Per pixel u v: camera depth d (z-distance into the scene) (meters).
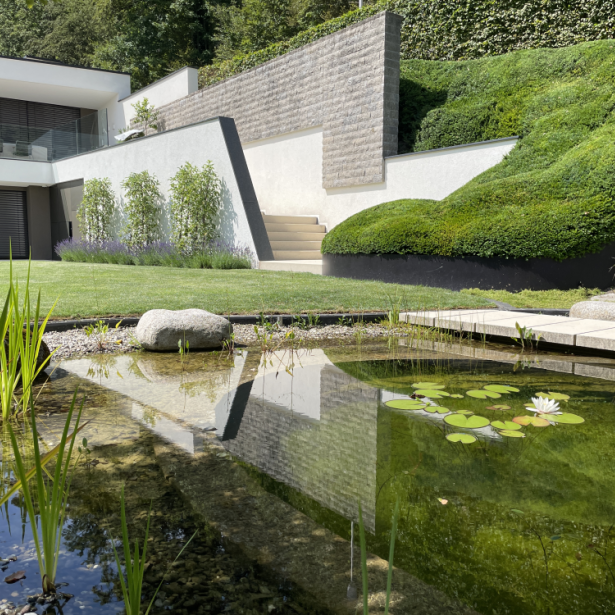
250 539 1.32
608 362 3.64
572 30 9.09
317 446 1.99
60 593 1.11
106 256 12.09
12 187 17.66
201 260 9.88
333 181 10.92
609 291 5.94
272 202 12.89
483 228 6.58
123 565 1.21
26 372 2.39
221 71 15.86
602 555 1.24
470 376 3.20
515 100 8.81
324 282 7.13
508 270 6.49
